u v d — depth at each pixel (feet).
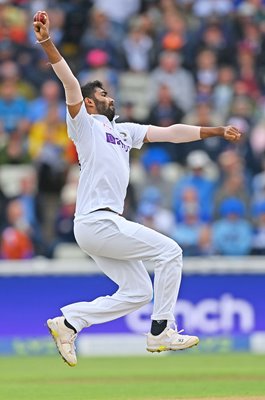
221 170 163.02
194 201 158.30
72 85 79.00
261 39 195.31
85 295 146.82
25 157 169.37
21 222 155.12
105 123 83.10
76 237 82.07
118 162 81.92
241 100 181.47
